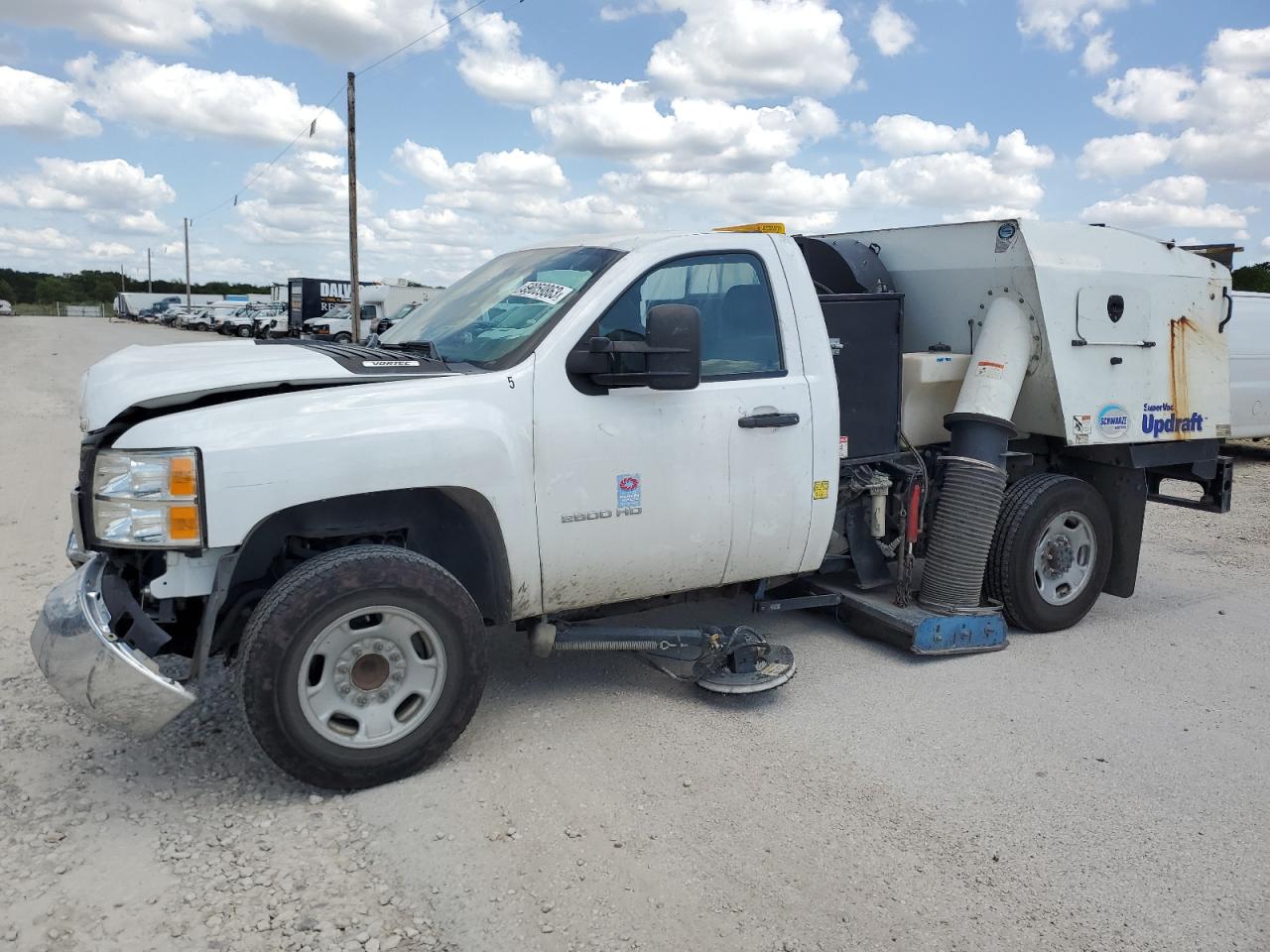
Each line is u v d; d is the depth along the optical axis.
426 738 3.61
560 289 4.16
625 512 4.08
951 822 3.44
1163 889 3.07
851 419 5.00
